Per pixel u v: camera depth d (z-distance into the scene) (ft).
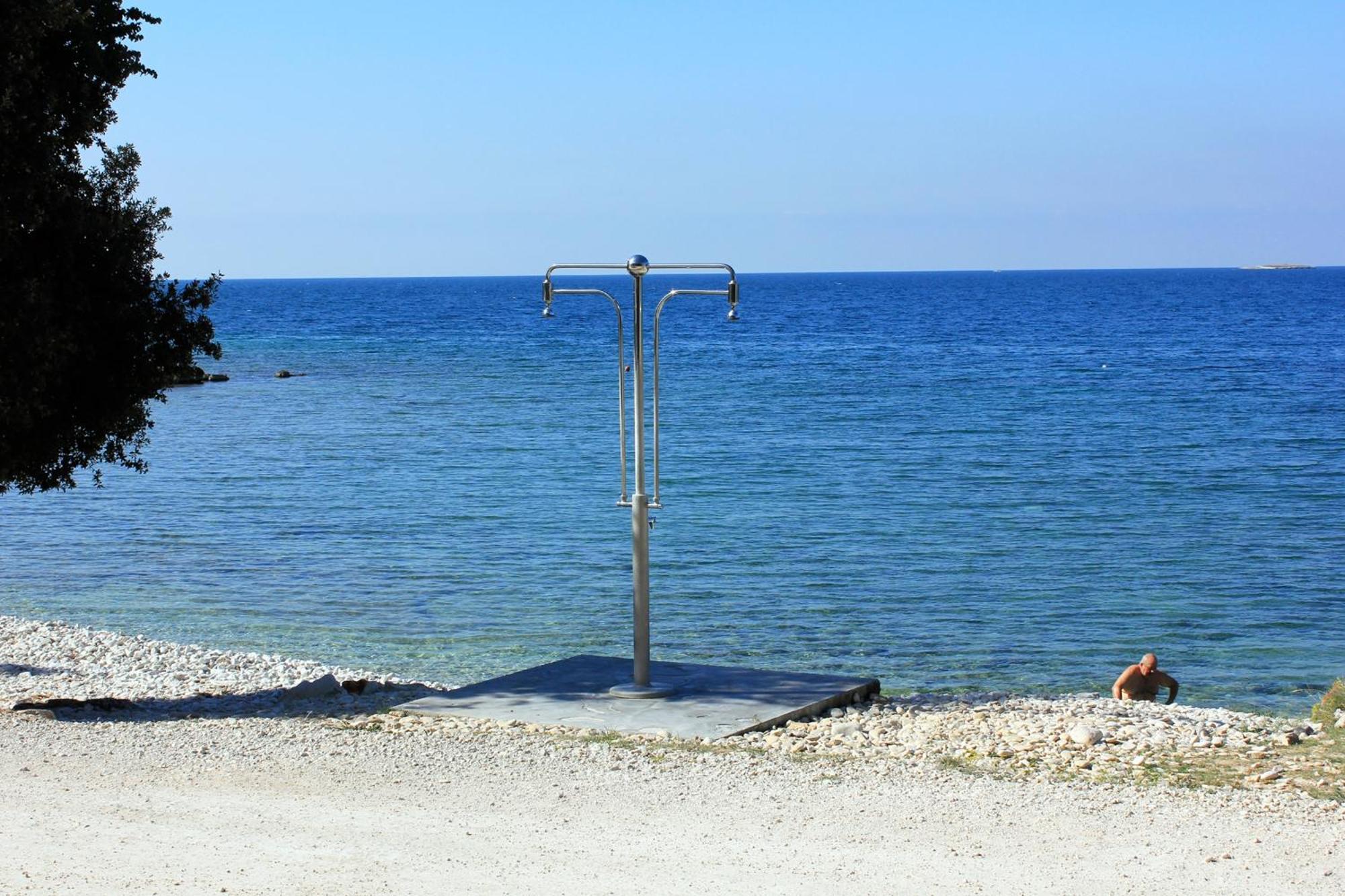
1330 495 110.73
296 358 301.02
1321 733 38.19
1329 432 154.20
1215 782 31.48
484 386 225.76
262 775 31.32
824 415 176.14
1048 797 29.73
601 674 44.55
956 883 23.56
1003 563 84.53
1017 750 34.96
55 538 94.43
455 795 29.71
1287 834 26.66
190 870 23.86
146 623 69.72
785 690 42.45
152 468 131.03
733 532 95.09
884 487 116.06
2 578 81.05
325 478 123.65
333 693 44.47
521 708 40.01
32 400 39.40
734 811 28.48
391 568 83.66
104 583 79.61
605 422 170.09
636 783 30.89
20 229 40.11
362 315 549.13
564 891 22.95
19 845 25.25
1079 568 82.99
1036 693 56.54
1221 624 69.72
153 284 43.57
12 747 33.78
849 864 24.61
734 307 39.52
